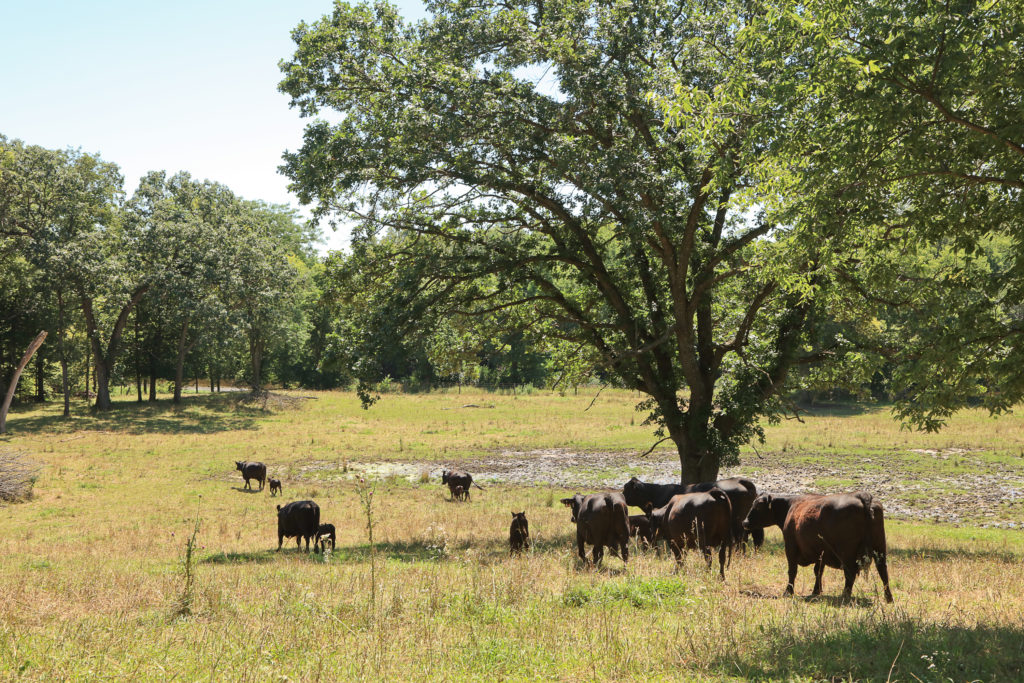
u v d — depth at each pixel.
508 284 21.59
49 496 31.09
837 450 41.75
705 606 8.98
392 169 19.81
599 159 18.55
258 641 7.08
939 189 12.08
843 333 20.95
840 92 10.62
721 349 22.69
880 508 9.88
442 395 80.69
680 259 20.16
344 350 20.56
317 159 19.75
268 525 24.92
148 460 41.22
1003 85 10.01
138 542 21.31
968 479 32.47
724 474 34.56
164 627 7.94
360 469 38.66
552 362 26.06
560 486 33.56
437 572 12.13
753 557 14.55
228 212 63.28
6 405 33.84
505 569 11.66
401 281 20.73
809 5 10.92
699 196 18.94
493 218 21.66
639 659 6.56
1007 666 6.30
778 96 11.70
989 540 20.12
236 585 11.59
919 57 10.18
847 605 9.47
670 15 19.52
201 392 90.19
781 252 13.69
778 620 8.27
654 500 18.22
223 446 46.62
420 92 18.67
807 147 11.95
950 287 13.34
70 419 56.94
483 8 20.19
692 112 13.54
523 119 18.31
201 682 5.74
